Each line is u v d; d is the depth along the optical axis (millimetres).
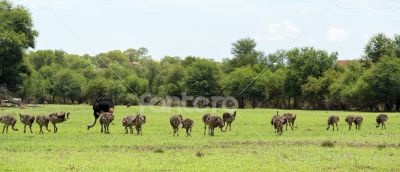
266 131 47281
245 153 29344
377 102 142000
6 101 110000
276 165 24672
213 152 29797
